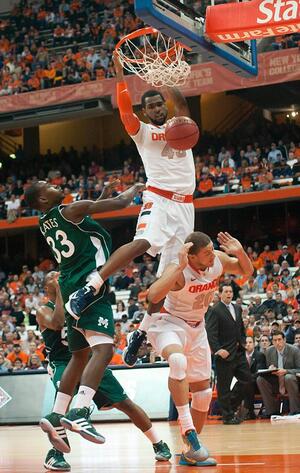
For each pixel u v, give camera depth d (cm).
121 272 2259
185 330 568
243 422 1120
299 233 2570
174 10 789
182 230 607
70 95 2484
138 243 576
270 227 2608
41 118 2580
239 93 2791
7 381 1422
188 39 813
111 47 2628
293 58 2142
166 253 606
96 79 2506
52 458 568
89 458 664
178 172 608
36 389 1400
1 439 1022
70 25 2847
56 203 589
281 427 968
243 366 1141
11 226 2642
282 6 816
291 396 1164
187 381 554
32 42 2836
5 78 2678
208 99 2922
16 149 3106
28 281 2384
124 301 2138
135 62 701
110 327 557
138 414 616
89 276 567
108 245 586
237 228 2641
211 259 547
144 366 1328
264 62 2173
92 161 2883
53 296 709
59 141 3159
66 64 2594
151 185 607
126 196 574
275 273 1972
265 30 832
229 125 2894
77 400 534
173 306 565
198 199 2372
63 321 683
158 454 607
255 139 2598
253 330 1426
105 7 2842
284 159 2338
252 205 2536
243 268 582
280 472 462
